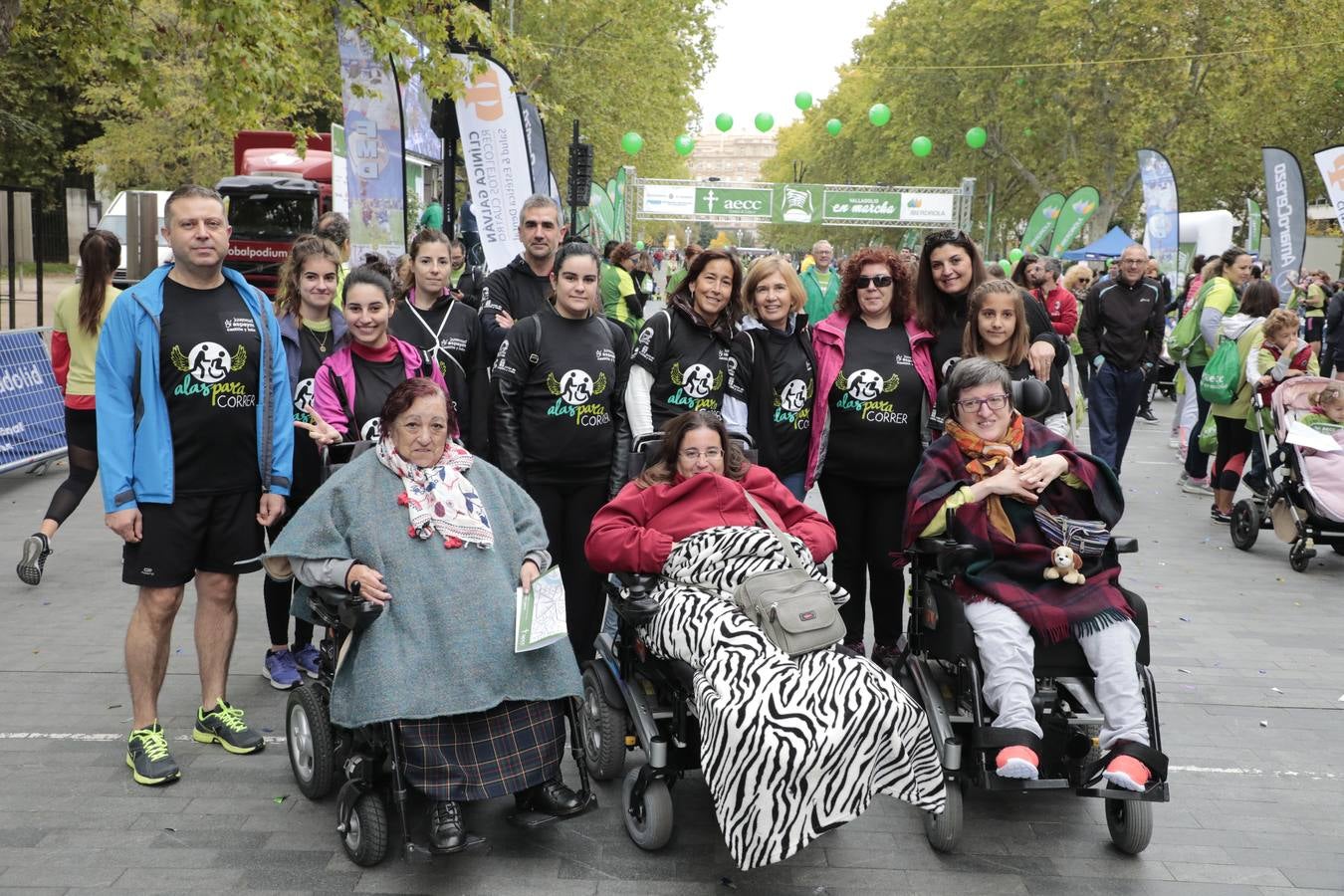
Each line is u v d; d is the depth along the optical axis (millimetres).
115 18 9125
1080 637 4191
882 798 4637
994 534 4332
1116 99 42062
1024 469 4375
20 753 4766
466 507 4195
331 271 5324
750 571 4160
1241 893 3898
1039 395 4645
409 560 4062
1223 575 8242
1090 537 4316
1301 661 6363
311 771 4348
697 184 40250
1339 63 38500
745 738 3604
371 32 8766
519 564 4266
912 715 3797
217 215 4477
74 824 4164
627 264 14281
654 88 40469
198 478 4566
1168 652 6488
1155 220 22328
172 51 10633
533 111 11562
